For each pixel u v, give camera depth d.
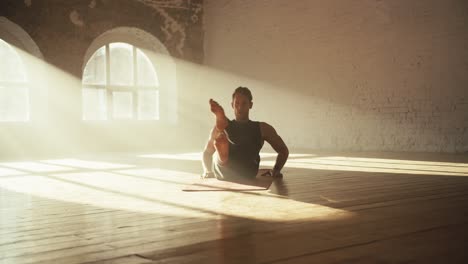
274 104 9.30
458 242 1.60
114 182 3.82
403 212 2.20
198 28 10.56
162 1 10.01
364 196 2.75
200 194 2.96
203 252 1.56
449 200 2.53
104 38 9.51
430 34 6.81
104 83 9.53
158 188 3.34
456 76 6.54
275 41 9.20
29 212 2.47
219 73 10.41
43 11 8.72
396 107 7.27
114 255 1.55
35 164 6.04
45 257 1.55
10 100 8.61
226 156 3.28
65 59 8.97
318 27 8.40
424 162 5.12
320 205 2.46
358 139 7.83
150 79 10.20
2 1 8.32
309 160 5.79
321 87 8.39
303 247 1.59
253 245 1.63
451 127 6.62
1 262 1.50
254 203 2.57
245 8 9.77
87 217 2.28
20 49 8.73
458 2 6.47
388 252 1.50
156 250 1.60
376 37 7.50
